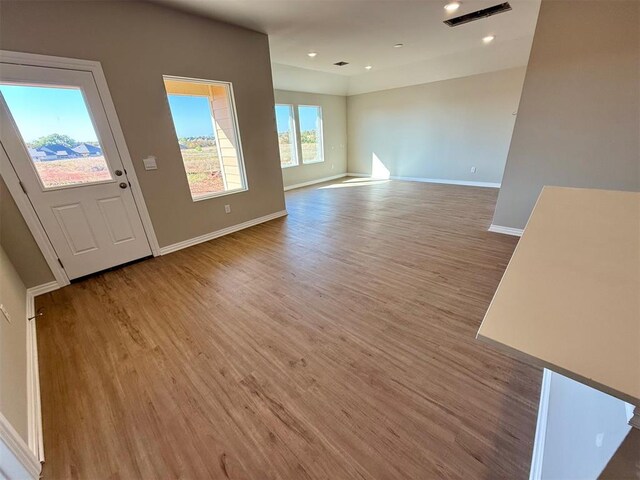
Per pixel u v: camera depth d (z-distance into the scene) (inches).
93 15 96.8
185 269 115.0
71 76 95.6
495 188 241.1
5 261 82.8
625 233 37.9
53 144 96.7
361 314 81.7
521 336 23.2
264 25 135.2
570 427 32.6
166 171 126.0
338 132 320.8
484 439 47.4
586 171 108.6
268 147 167.9
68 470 45.9
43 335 77.9
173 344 73.0
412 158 290.0
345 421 51.6
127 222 118.0
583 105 102.7
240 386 60.0
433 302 85.7
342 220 172.4
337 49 177.5
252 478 43.9
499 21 142.8
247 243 140.9
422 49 188.5
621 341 21.9
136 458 47.3
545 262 32.8
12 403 47.1
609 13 91.0
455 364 62.9
